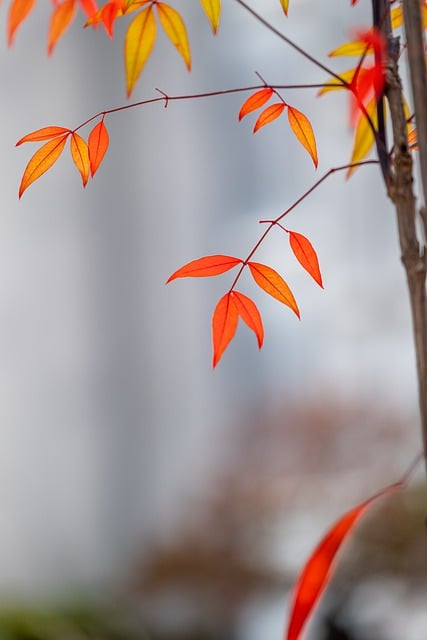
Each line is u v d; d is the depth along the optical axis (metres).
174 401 5.33
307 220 5.01
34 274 5.37
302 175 5.04
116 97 5.28
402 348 4.75
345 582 2.56
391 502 2.66
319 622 2.46
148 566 4.55
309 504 3.73
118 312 5.39
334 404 4.45
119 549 5.24
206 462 5.00
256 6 4.46
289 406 4.73
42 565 5.31
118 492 5.33
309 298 4.98
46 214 5.36
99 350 5.39
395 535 2.60
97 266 5.39
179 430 5.28
